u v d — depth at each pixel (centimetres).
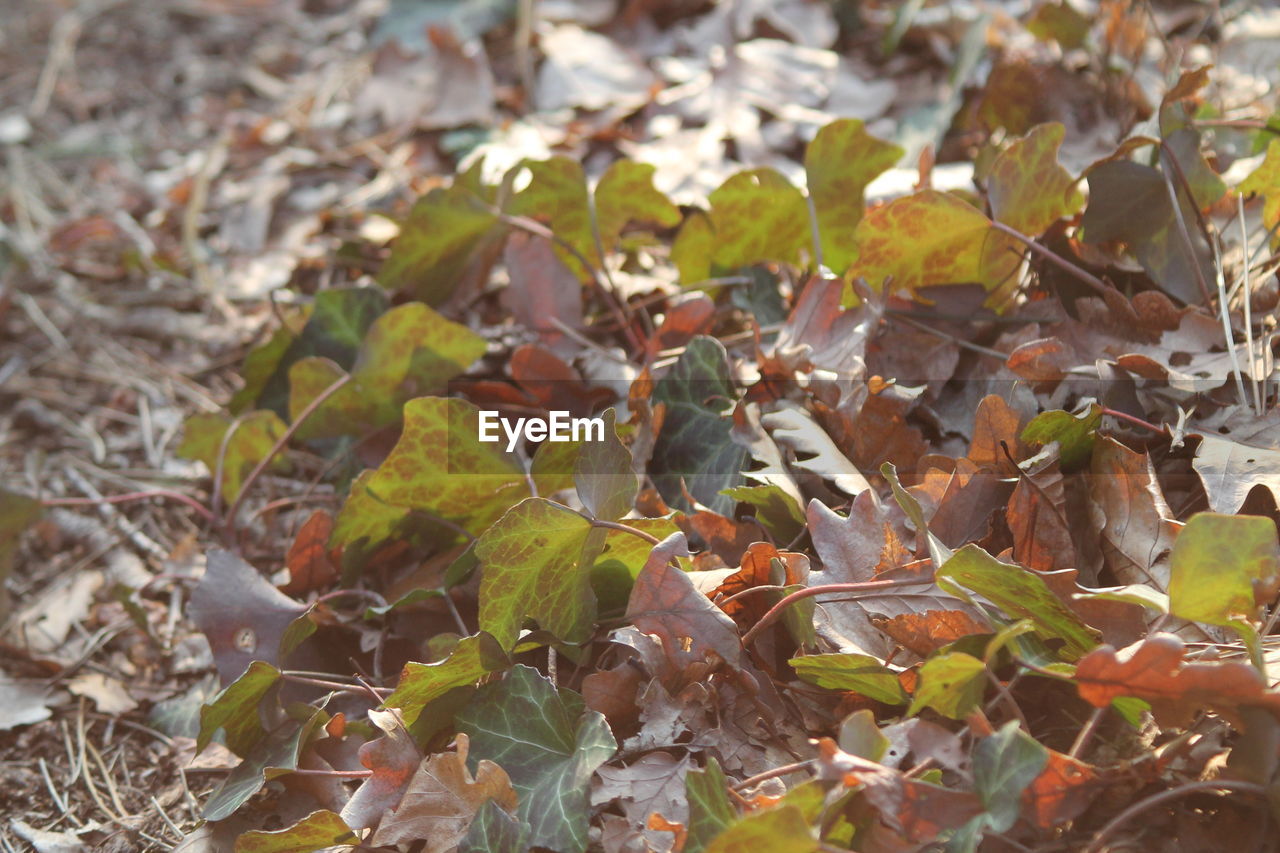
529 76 124
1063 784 83
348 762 89
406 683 87
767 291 102
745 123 115
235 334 114
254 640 95
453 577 92
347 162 124
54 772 95
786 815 81
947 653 84
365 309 104
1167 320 92
